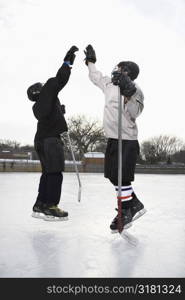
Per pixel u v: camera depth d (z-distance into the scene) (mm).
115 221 3080
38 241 2859
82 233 3227
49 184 3732
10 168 36031
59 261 2258
